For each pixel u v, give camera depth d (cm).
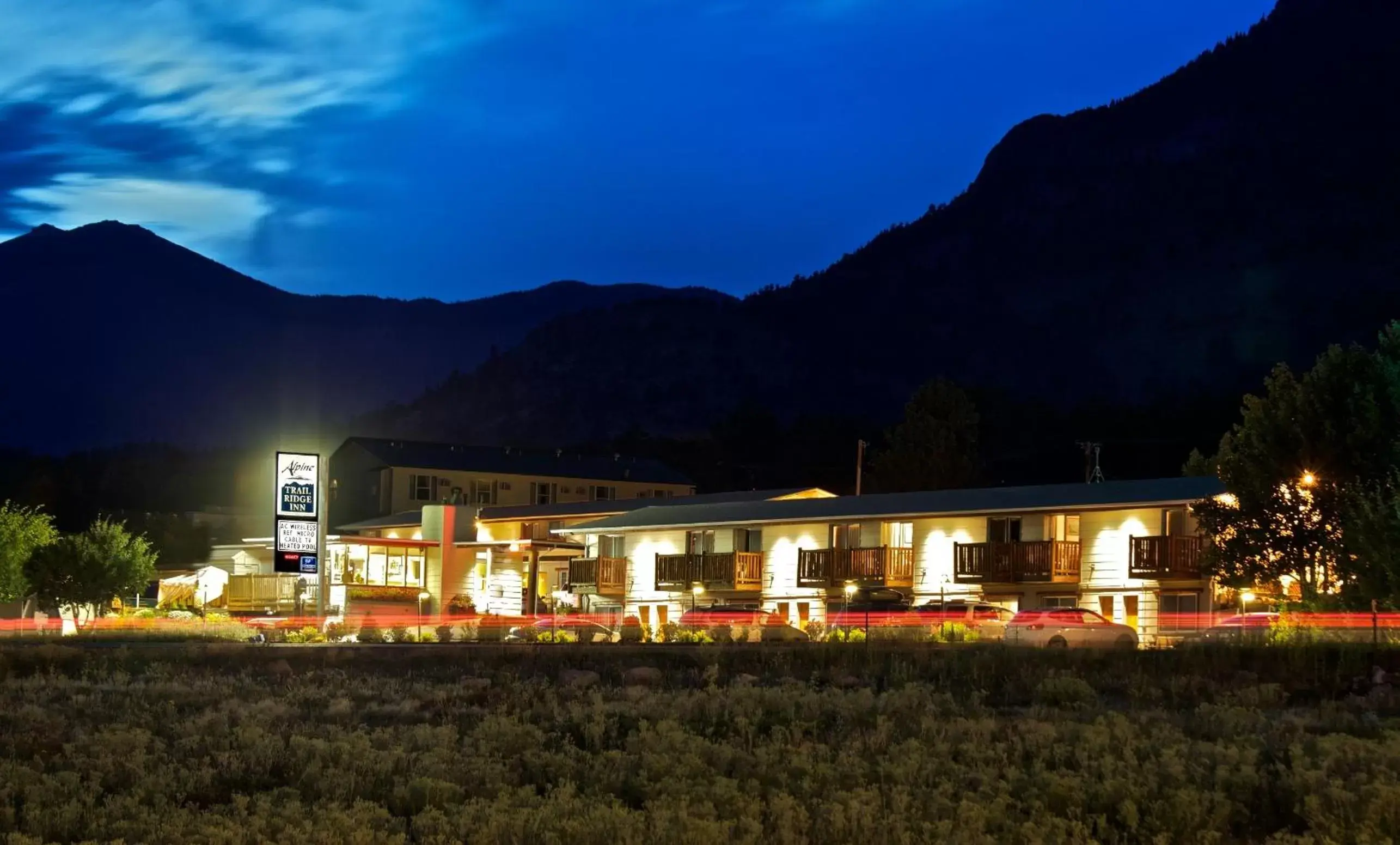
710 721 2394
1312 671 2889
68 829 1697
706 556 6138
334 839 1582
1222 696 2638
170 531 11288
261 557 8900
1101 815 1633
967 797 1698
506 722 2358
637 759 2011
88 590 6481
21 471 15162
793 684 2850
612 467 10856
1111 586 4981
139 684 3128
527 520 8138
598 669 3341
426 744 2216
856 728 2295
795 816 1634
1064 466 11894
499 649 3591
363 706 2783
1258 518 4578
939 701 2577
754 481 13462
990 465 12162
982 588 5309
